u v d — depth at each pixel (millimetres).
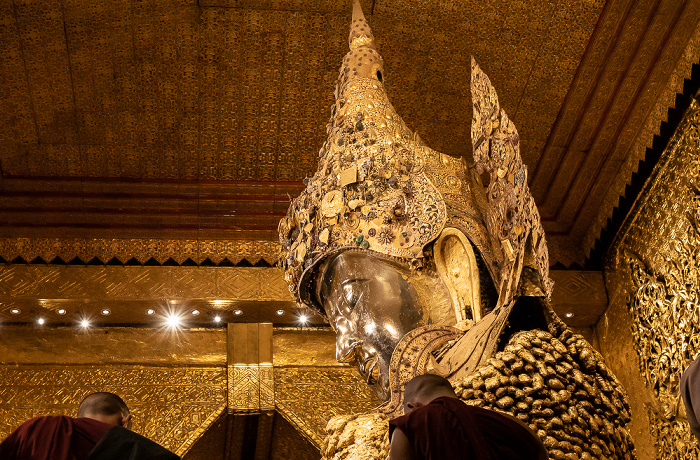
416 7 6969
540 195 8031
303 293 3693
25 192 7480
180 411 7070
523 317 3064
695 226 6832
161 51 7031
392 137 3662
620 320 7566
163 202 7656
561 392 2658
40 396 6980
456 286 3283
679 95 7055
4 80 6941
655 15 6855
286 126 7609
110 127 7363
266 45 7121
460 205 3441
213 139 7594
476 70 3629
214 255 7570
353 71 4207
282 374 7391
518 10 7000
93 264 7344
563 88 7398
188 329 7484
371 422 2822
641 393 7199
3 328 7223
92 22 6730
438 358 2996
